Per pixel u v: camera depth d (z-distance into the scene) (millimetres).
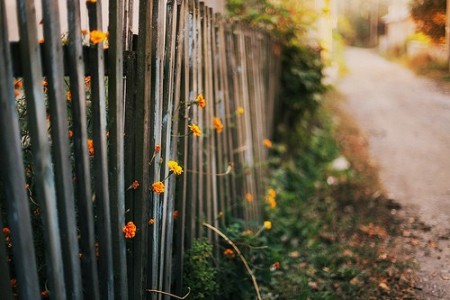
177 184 3098
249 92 5000
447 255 4113
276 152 6602
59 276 1915
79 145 2018
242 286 3600
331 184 6562
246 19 5820
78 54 1950
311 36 7180
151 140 2572
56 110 1857
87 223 2094
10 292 1821
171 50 2721
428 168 6773
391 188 6176
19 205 1720
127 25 2414
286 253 4453
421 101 7906
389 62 13250
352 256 4324
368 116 10477
